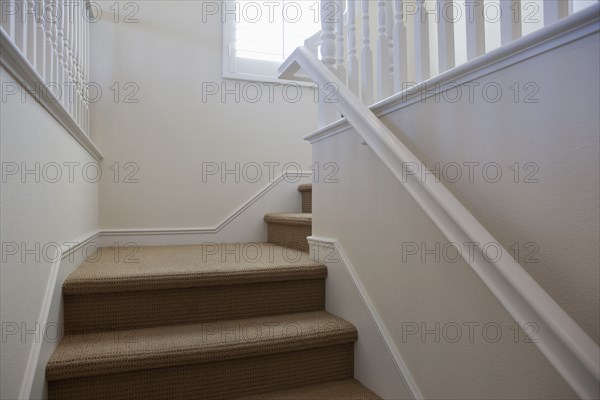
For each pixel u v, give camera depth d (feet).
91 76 8.42
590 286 2.46
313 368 4.85
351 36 5.56
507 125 3.02
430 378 3.79
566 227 2.60
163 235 8.73
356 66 5.57
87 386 3.99
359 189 5.00
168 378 4.25
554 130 2.68
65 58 5.63
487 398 3.17
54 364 3.83
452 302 3.53
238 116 9.44
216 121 9.26
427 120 3.83
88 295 4.78
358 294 4.93
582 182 2.51
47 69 4.64
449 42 3.78
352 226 5.17
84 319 4.77
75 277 4.83
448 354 3.58
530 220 2.84
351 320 5.12
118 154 8.54
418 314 3.94
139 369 4.08
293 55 5.98
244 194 9.42
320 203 6.08
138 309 4.96
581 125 2.51
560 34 2.60
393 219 4.34
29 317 3.45
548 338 2.27
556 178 2.66
